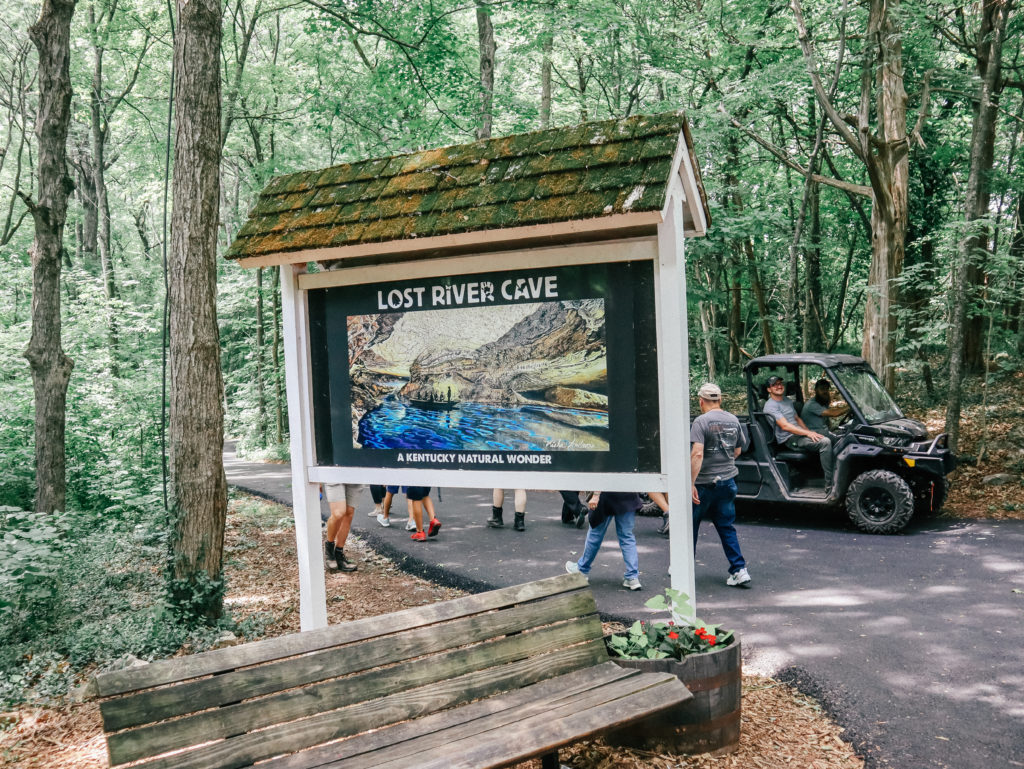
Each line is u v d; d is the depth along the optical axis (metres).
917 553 7.73
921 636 5.42
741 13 14.70
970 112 17.47
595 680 3.61
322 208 4.88
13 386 12.52
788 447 9.48
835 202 20.08
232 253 4.88
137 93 23.73
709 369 19.94
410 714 3.23
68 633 5.70
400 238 4.39
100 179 23.56
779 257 19.50
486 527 10.09
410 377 4.89
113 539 8.09
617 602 6.50
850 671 4.85
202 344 6.03
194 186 5.97
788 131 19.42
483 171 4.52
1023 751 3.79
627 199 3.90
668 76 14.81
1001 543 7.92
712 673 3.68
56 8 8.91
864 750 3.84
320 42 18.94
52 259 9.10
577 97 19.98
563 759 3.67
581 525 9.89
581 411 4.46
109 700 2.66
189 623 5.88
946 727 4.06
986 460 11.09
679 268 4.20
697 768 3.55
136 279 30.41
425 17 15.34
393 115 16.41
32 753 3.96
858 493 8.82
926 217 16.36
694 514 6.81
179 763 2.69
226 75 20.31
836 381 9.22
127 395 13.56
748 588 6.83
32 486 11.55
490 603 3.64
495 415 4.67
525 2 15.07
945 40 16.02
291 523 10.79
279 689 3.00
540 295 4.53
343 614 6.44
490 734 3.06
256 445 24.98
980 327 16.31
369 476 4.99
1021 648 5.12
